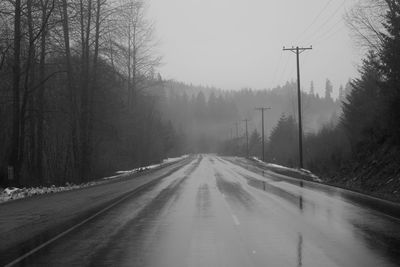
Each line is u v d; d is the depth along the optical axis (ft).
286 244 32.81
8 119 123.75
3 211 53.83
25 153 128.67
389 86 86.33
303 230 38.83
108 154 170.50
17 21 88.89
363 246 31.94
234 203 60.64
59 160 138.92
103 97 135.23
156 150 256.32
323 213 49.85
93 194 76.79
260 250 30.83
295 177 123.75
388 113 88.38
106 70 130.00
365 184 90.12
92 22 122.31
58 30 108.68
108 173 150.41
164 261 27.89
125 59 170.19
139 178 124.67
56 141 142.41
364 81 131.03
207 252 30.35
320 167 139.85
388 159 90.33
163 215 49.26
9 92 114.73
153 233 37.93
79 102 127.85
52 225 43.27
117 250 31.30
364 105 118.93
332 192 77.15
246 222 43.62
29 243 34.45
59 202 63.77
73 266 26.99
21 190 79.77
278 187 88.89
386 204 58.34
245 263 27.22
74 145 116.88
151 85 185.37
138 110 196.95
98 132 143.54
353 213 49.70
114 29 122.83
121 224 43.24
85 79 119.24
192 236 36.37
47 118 122.62
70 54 118.83
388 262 27.27
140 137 200.54
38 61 119.14
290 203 60.23
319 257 28.63
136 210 54.13
